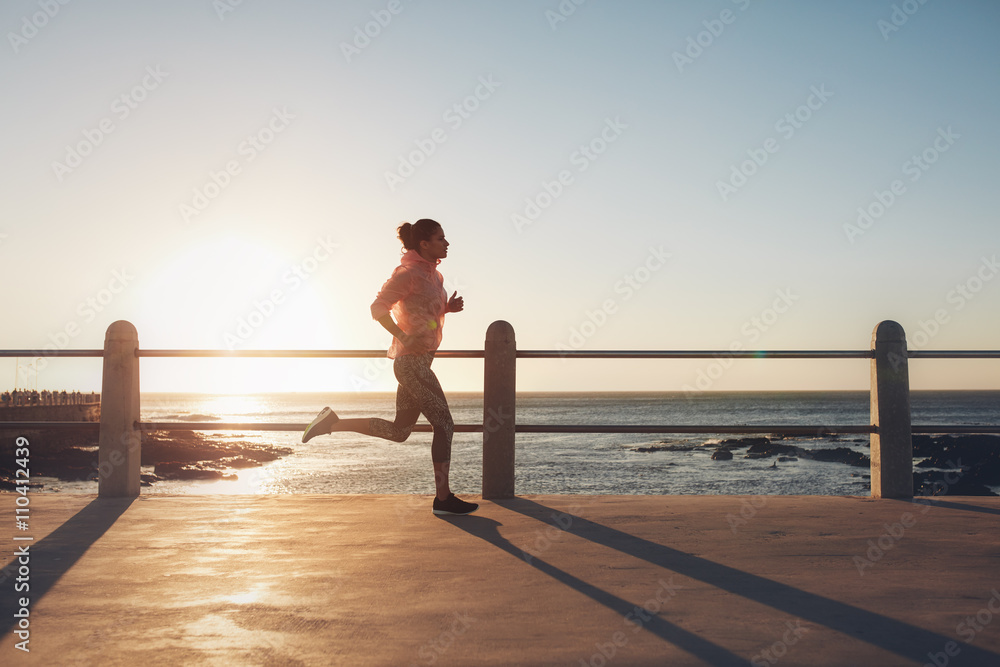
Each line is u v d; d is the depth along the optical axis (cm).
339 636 208
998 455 3250
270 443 4559
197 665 186
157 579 268
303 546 323
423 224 410
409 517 396
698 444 4134
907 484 477
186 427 471
